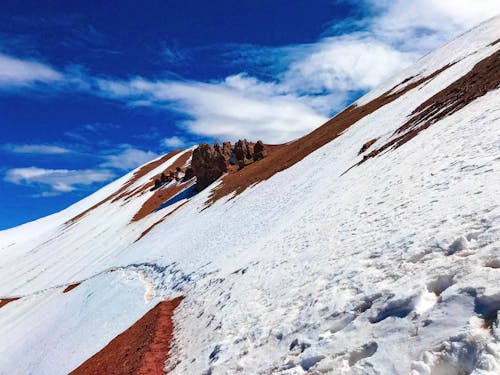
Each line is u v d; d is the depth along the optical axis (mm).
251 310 14836
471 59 43625
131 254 57219
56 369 27438
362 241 13602
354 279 10945
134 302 33344
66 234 109375
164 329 20469
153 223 75875
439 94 34281
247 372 10570
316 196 29844
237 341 12859
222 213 50656
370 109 62031
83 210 140625
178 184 108000
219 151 89312
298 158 57125
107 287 43344
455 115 23594
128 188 142250
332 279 12109
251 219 38688
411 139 26047
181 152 177750
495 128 16062
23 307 59406
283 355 10016
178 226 59406
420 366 6215
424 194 14062
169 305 26031
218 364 12117
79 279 60500
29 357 34438
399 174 19312
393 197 16312
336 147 46906
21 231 154750
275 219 32750
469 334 6117
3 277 88750
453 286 7457
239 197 54875
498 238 8102
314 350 8969
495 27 57594
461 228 9461
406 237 11180
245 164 89750
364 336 8156
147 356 16688
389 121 40125
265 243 25219
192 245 42219
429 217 11523
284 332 11094
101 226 97750
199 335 16188
